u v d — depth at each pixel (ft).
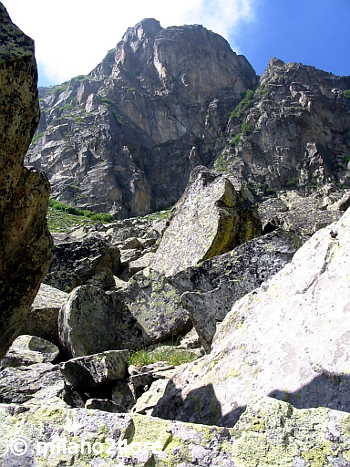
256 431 11.31
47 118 433.89
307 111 345.31
